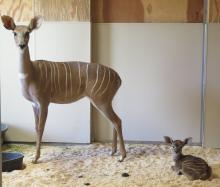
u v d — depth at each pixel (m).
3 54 3.05
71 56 3.04
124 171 2.43
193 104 3.10
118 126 2.69
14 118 3.12
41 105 2.61
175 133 3.14
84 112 3.09
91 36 3.06
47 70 2.61
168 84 3.10
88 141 3.12
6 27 2.50
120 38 3.08
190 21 3.03
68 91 2.67
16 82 3.08
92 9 3.06
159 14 3.04
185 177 2.30
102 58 3.11
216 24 2.94
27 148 3.01
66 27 3.01
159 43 3.07
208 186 2.15
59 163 2.59
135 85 3.12
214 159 2.72
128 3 3.05
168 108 3.12
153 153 2.85
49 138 3.12
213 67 2.98
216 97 3.01
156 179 2.27
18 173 2.36
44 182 2.20
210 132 3.04
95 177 2.31
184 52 3.06
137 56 3.09
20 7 3.02
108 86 2.67
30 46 3.04
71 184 2.18
